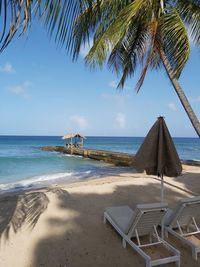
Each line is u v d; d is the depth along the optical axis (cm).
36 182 1404
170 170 508
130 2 664
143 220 415
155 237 457
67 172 1836
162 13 739
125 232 449
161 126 525
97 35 660
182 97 717
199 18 707
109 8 614
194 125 703
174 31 677
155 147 514
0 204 725
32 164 2386
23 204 712
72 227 535
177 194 854
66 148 3884
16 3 128
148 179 1111
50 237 488
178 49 686
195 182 1046
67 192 844
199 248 417
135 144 8319
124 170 1898
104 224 549
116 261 408
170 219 478
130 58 897
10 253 429
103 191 866
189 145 7400
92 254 429
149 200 778
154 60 906
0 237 489
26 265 397
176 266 393
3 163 2422
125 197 800
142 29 781
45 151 4347
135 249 415
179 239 468
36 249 443
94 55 711
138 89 765
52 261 409
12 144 7275
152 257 406
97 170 1936
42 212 629
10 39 128
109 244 460
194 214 475
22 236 491
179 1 740
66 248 448
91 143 9075
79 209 658
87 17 207
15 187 1265
